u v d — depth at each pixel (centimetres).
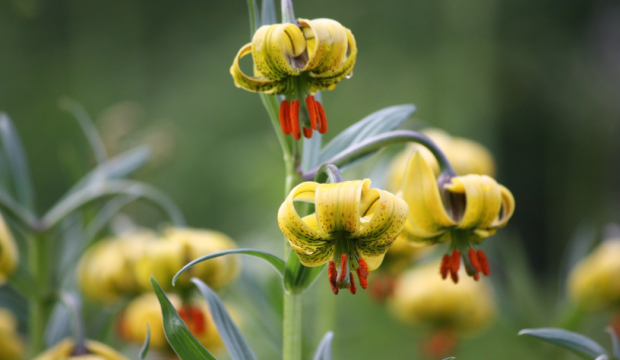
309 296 154
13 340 118
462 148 118
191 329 105
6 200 107
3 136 110
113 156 143
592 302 118
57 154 292
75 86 337
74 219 116
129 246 114
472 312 141
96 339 115
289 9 92
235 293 113
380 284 117
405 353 201
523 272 132
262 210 247
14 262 102
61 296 102
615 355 95
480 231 95
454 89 342
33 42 314
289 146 95
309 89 93
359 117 322
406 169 94
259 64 92
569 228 342
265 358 159
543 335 94
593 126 346
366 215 90
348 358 196
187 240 106
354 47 92
